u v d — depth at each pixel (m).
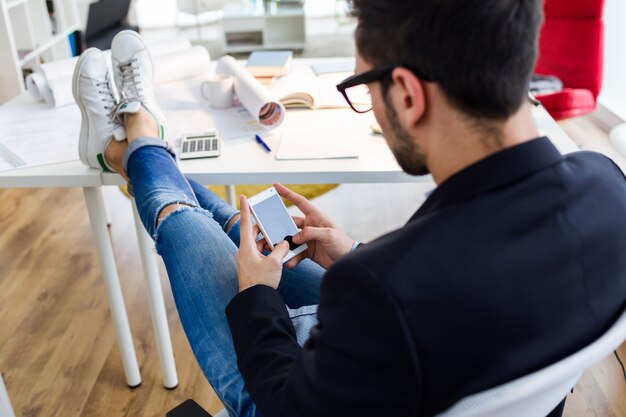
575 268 0.64
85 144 1.43
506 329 0.60
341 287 0.61
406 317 0.57
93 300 2.22
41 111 1.80
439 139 0.65
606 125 3.50
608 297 0.68
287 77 2.00
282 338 0.85
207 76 2.02
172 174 1.30
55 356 1.96
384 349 0.58
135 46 1.63
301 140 1.54
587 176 0.70
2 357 1.96
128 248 2.52
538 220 0.63
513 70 0.60
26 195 2.97
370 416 0.61
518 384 0.60
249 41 5.14
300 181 1.40
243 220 1.04
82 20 4.40
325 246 1.08
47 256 2.48
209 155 1.47
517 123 0.65
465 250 0.60
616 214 0.70
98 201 1.54
